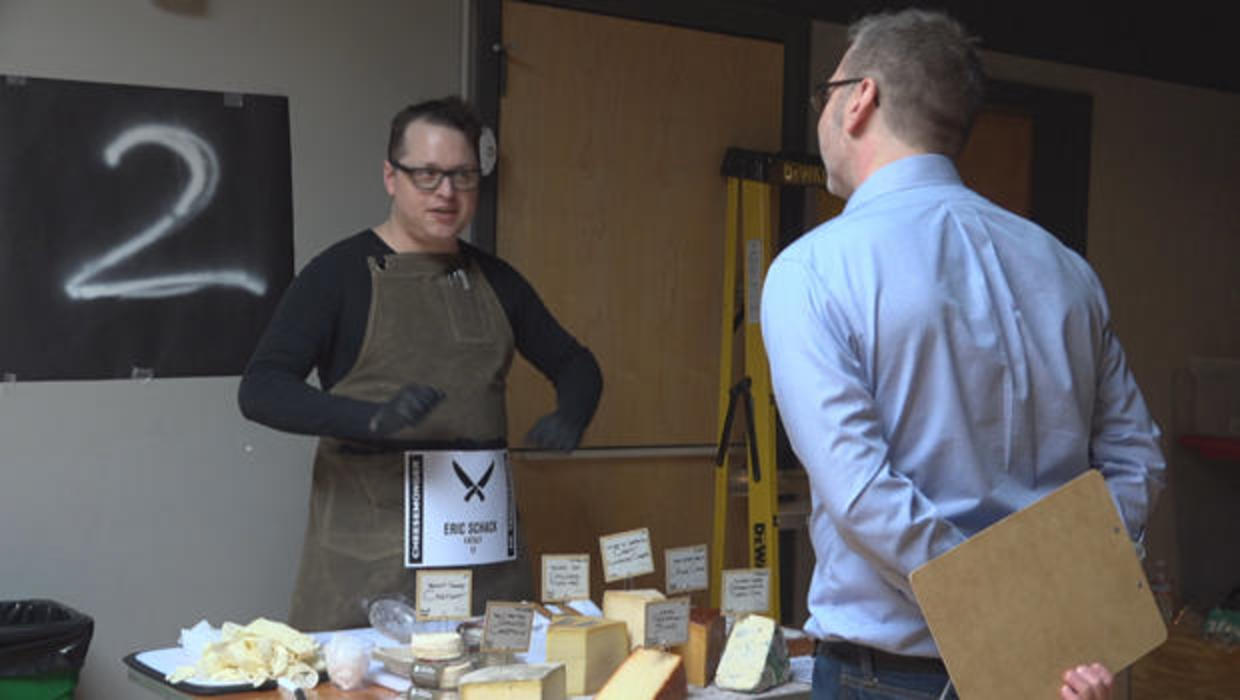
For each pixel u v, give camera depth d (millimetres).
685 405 3795
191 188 3117
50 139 2963
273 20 3195
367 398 2580
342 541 2561
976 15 4285
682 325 3779
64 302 2994
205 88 3121
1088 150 4613
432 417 2582
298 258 3252
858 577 1402
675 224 3750
